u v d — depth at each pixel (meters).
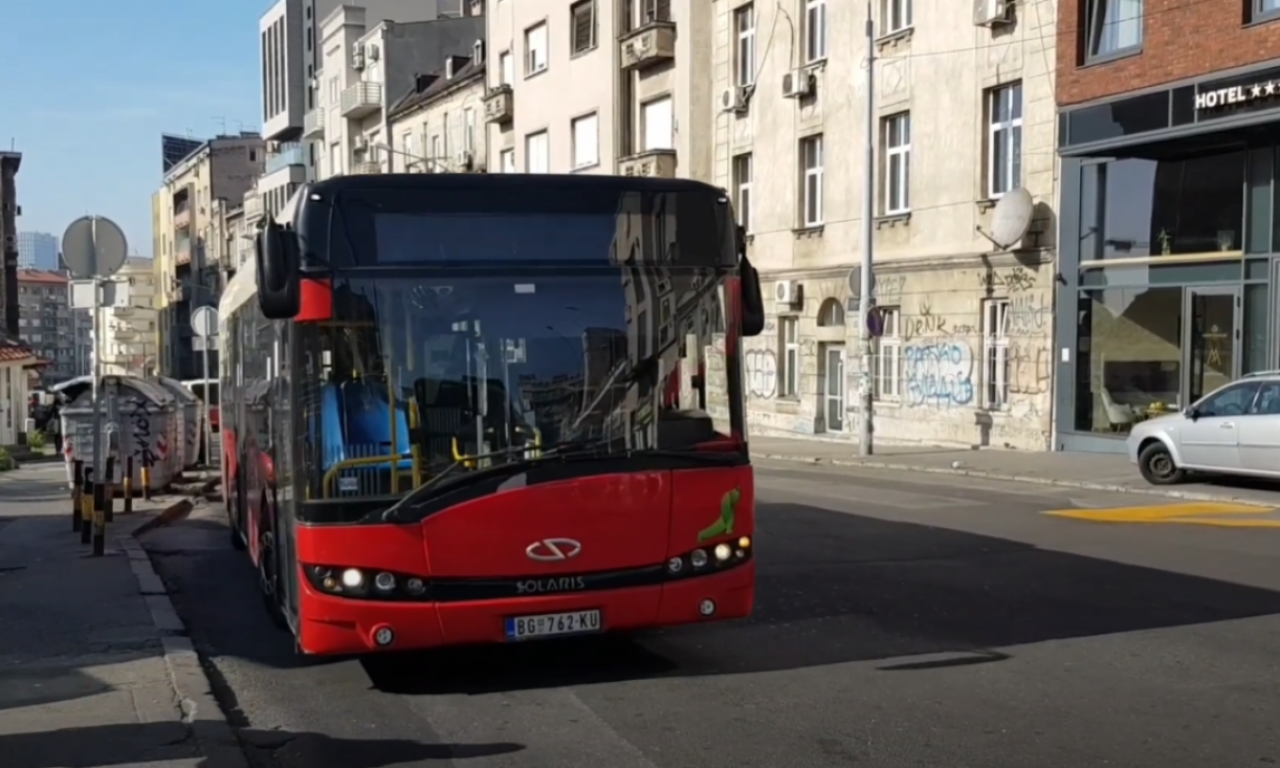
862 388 25.05
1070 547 12.32
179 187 105.19
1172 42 20.91
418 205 6.71
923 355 27.39
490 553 6.57
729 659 7.87
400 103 59.66
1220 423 17.11
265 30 85.56
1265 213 20.42
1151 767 5.63
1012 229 24.23
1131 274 22.70
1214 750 5.86
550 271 6.83
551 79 43.00
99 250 14.18
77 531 14.18
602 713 6.71
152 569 11.47
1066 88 23.31
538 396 6.73
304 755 6.15
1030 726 6.29
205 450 25.45
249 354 10.44
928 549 12.31
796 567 11.30
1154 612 9.06
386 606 6.48
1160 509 15.63
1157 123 21.27
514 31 45.62
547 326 6.78
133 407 19.33
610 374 6.83
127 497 16.50
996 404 25.72
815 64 30.92
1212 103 20.11
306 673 7.83
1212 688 6.96
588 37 40.94
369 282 6.63
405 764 5.95
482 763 5.92
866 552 12.16
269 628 9.29
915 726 6.32
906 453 25.16
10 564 11.71
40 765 5.76
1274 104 19.22
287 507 7.31
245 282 10.71
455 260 6.72
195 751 5.98
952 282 26.44
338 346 6.59
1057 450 24.05
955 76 26.25
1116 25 22.53
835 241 30.53
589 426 6.77
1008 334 25.19
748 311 7.20
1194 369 21.75
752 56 33.72
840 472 22.47
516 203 6.83
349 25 66.75
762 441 30.98
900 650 8.02
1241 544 12.38
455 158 52.97
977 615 9.07
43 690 7.11
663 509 6.84
